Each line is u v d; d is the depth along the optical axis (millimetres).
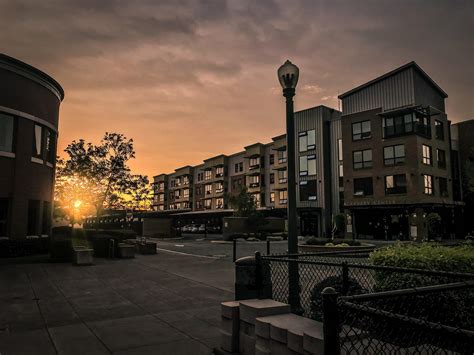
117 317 7402
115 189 34562
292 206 6770
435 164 41156
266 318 4414
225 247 29969
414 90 39844
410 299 4930
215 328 6598
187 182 91375
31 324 6906
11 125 20359
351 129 44031
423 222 37562
